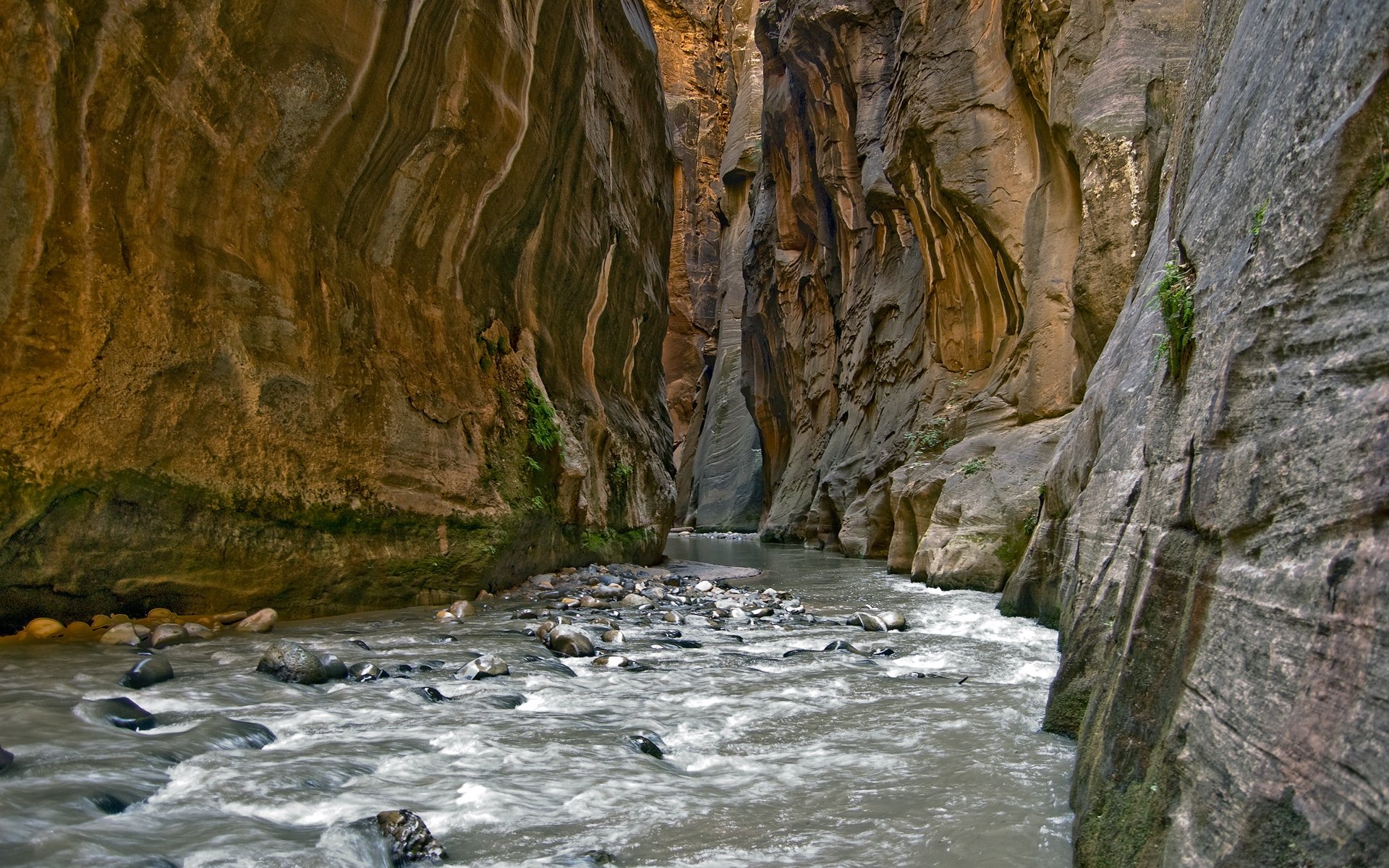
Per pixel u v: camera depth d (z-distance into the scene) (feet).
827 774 12.23
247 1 23.02
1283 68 9.64
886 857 9.30
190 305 22.40
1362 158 6.81
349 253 27.94
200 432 22.49
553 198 41.09
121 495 20.92
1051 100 39.73
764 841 9.71
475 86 31.86
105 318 20.58
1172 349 10.92
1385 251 6.38
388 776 11.44
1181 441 9.86
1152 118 33.83
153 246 21.65
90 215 20.38
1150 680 8.80
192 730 12.63
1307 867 5.34
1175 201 18.33
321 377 25.84
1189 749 7.38
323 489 25.57
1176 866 6.77
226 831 9.04
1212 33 18.33
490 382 34.58
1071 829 10.00
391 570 27.63
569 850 9.35
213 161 22.91
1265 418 7.54
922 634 25.17
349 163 27.12
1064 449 25.23
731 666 20.01
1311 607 6.14
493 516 31.30
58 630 19.93
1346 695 5.51
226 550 23.09
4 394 19.17
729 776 12.12
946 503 38.81
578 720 14.79
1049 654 21.76
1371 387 6.11
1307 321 7.20
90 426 20.35
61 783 9.99
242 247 23.89
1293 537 6.66
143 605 21.88
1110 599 13.89
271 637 21.43
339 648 20.15
